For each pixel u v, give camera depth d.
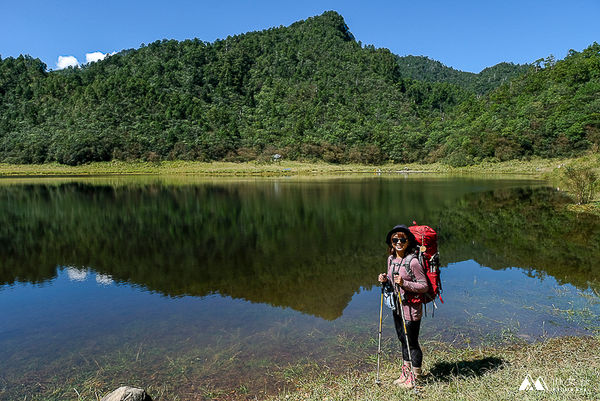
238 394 4.28
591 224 14.59
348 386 4.19
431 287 3.92
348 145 121.12
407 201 24.61
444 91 195.50
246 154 111.00
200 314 6.79
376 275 9.11
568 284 7.82
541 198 24.45
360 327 6.04
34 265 10.45
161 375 4.76
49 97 143.00
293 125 138.75
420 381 4.14
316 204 23.62
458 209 20.36
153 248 12.37
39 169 90.00
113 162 98.62
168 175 73.25
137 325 6.35
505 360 4.65
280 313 6.76
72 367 5.02
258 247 12.33
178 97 147.62
